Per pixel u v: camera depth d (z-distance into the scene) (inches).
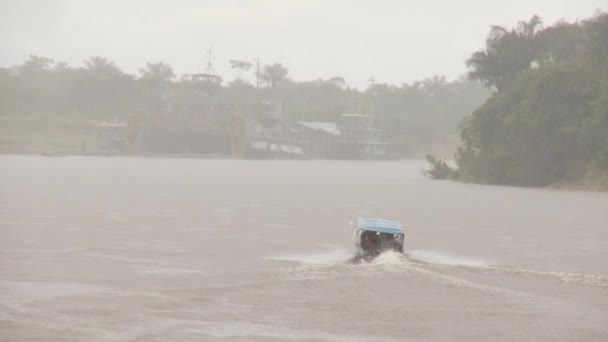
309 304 1467.8
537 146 6328.7
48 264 1910.7
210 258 2068.2
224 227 2869.1
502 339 1246.9
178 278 1737.2
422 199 4783.5
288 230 2800.2
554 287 1647.4
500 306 1461.6
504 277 1753.2
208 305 1454.2
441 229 2972.4
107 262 1962.4
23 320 1311.5
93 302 1461.6
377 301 1496.1
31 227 2706.7
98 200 4106.8
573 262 2081.7
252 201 4325.8
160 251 2183.8
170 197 4493.1
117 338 1215.6
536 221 3334.2
